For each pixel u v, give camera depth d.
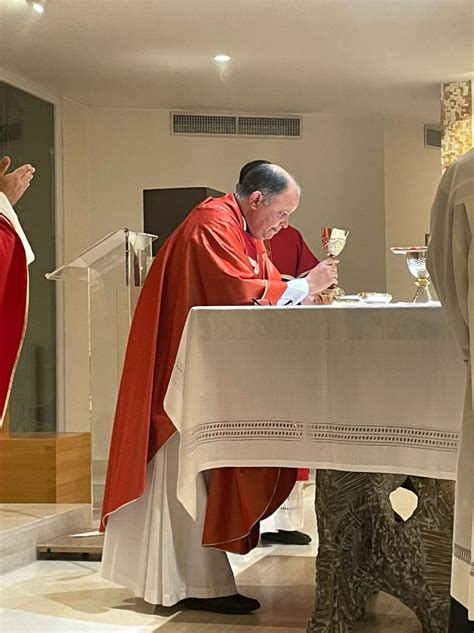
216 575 3.45
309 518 5.45
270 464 2.97
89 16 6.32
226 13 6.29
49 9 6.18
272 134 8.86
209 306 3.30
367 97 8.38
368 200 8.96
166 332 3.55
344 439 2.87
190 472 3.07
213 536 3.21
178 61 7.32
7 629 3.29
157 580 3.44
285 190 3.74
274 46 6.98
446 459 2.72
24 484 5.24
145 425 3.45
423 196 9.20
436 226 2.35
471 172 2.25
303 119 8.93
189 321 3.09
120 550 3.55
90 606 3.59
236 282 3.49
